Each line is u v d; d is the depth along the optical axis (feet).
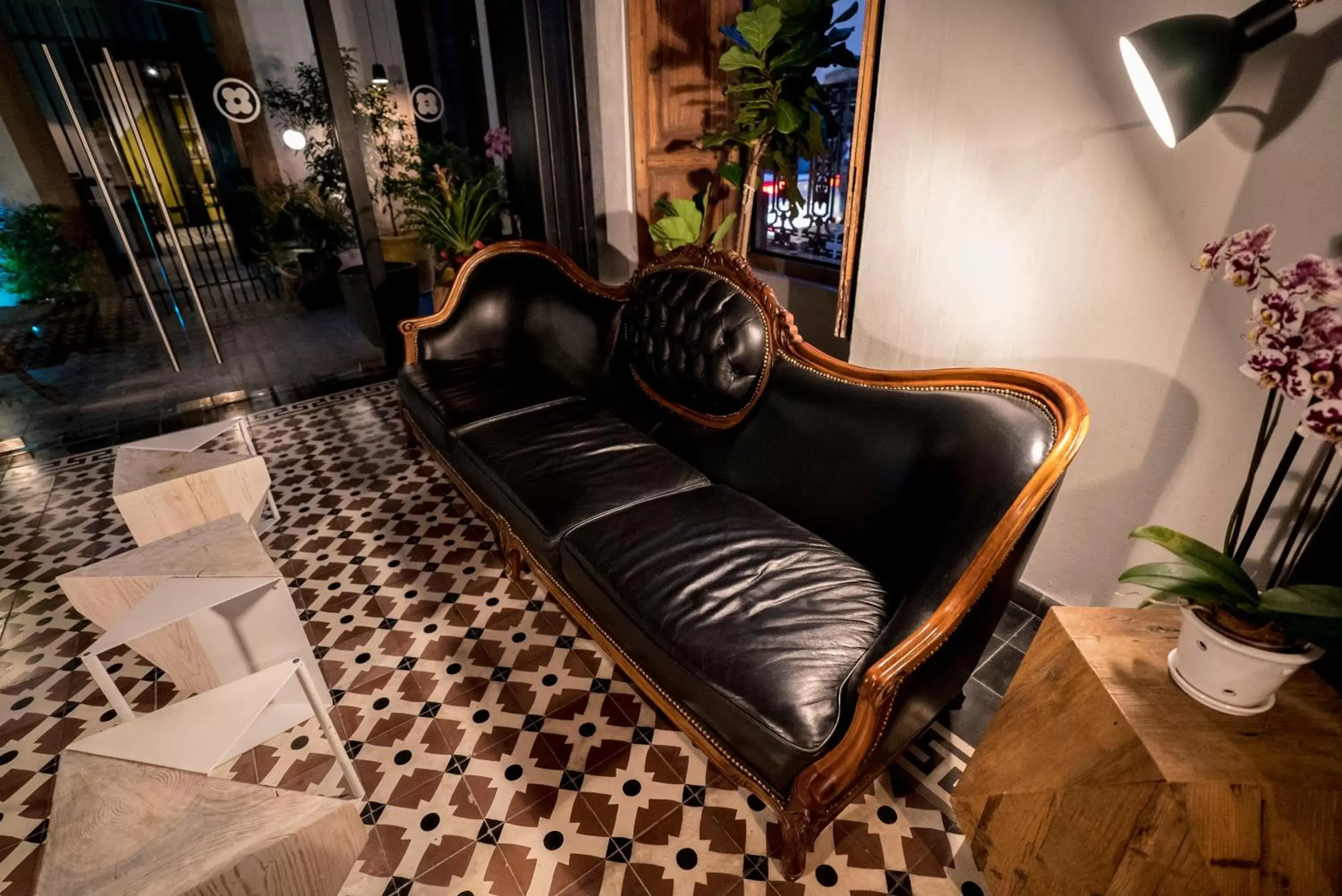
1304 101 4.07
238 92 11.32
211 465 7.32
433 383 8.96
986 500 4.27
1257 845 3.11
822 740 3.88
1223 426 4.90
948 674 4.30
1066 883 3.79
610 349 8.88
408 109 16.31
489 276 10.12
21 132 10.99
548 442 7.32
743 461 6.68
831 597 4.96
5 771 5.35
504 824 4.79
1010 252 5.84
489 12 12.34
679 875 4.43
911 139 6.32
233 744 4.05
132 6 11.80
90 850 3.43
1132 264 5.09
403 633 6.70
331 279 16.31
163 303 14.47
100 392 12.35
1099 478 5.74
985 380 5.05
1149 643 4.07
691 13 9.39
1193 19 3.65
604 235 12.29
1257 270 3.22
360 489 9.46
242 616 5.54
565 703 5.84
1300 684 3.76
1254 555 5.01
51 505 9.20
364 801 4.98
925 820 4.77
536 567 6.46
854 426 5.65
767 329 6.64
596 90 11.19
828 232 9.22
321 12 10.48
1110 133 4.96
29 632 6.89
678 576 5.19
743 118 7.97
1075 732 3.83
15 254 11.60
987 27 5.46
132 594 5.52
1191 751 3.33
